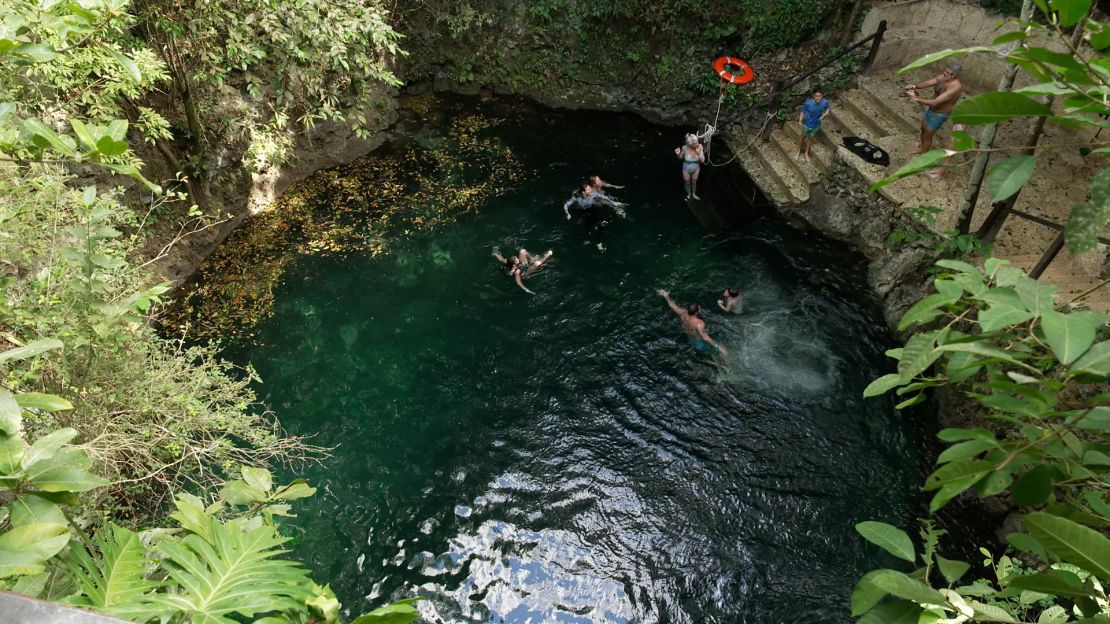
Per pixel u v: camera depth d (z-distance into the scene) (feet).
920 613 6.63
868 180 43.47
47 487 5.78
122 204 37.17
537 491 32.30
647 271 43.16
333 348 38.32
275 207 46.65
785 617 27.84
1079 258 34.01
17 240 18.12
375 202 47.83
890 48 50.67
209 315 39.45
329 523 30.76
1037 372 5.97
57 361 18.17
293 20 33.83
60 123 28.07
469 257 44.11
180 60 35.65
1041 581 5.78
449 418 35.32
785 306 40.60
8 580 6.52
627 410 35.60
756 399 35.70
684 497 31.96
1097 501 7.66
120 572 6.40
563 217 47.16
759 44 53.98
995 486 6.23
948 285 6.84
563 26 56.29
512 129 55.52
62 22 10.32
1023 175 5.96
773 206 47.52
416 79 58.18
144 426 21.24
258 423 34.22
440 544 30.19
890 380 7.11
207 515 7.25
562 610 28.14
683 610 28.14
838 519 31.01
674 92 56.03
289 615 6.77
